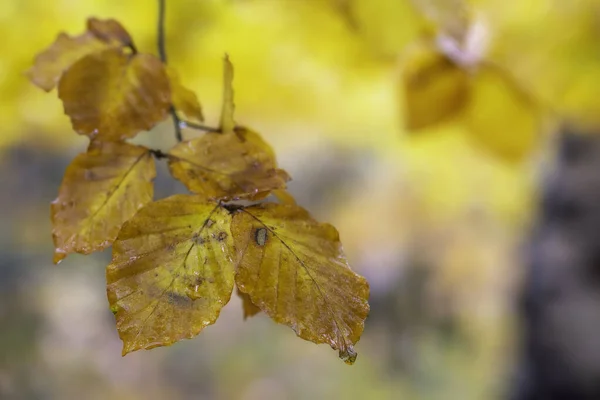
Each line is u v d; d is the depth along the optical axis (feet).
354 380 10.69
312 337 1.85
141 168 1.99
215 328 11.71
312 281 1.87
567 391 5.03
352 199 14.03
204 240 1.89
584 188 5.00
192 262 1.88
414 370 10.91
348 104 5.61
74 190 1.97
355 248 13.55
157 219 1.89
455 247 13.05
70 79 2.02
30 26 3.36
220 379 10.19
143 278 1.86
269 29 3.49
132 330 1.84
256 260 1.87
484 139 3.53
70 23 3.37
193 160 1.98
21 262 10.58
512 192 8.86
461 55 3.17
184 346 10.93
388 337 11.85
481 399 10.02
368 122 7.17
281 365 10.89
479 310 12.19
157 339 1.84
